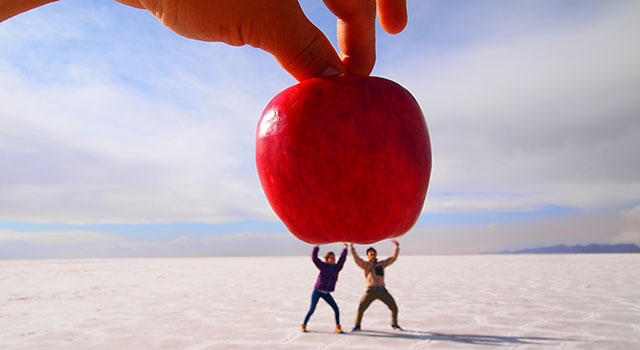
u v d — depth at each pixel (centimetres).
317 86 49
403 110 49
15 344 499
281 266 2723
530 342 471
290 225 49
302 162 45
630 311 679
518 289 1029
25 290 1142
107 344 493
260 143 52
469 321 609
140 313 720
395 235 50
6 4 52
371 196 44
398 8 69
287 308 768
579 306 738
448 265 2480
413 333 527
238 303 838
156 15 61
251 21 54
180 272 2050
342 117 45
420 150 49
